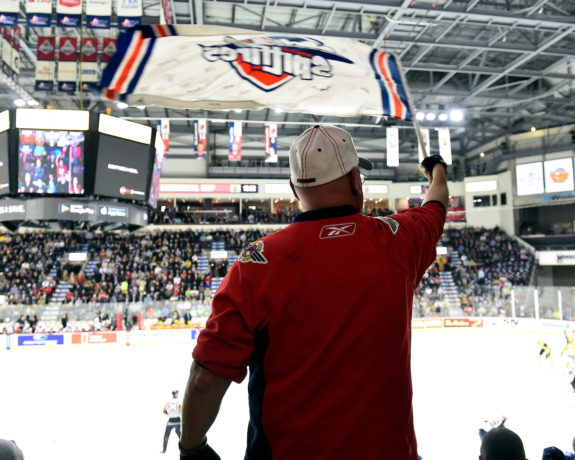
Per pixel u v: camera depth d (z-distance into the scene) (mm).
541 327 27516
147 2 21312
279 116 39094
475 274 36344
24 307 25188
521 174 39094
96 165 14156
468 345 23750
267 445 1233
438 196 1876
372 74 2529
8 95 31578
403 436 1246
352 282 1245
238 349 1187
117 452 10586
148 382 16875
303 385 1204
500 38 23750
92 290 30328
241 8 22172
